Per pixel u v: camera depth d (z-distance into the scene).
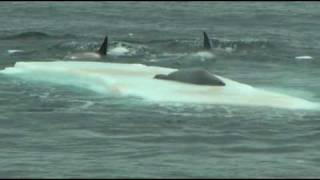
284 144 68.19
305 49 156.88
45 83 100.31
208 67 126.44
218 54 142.50
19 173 56.56
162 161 61.00
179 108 83.25
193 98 87.69
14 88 96.62
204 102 86.12
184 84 94.06
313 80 109.00
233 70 122.12
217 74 116.94
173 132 72.44
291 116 80.25
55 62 116.00
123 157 62.34
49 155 62.78
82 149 65.31
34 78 104.25
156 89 92.12
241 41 165.38
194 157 62.66
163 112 81.31
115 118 78.44
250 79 110.19
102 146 66.50
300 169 58.78
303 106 84.81
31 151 64.31
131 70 105.50
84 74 103.12
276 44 164.25
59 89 95.75
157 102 86.00
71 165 59.22
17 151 64.25
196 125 75.50
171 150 65.19
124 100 87.31
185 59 135.88
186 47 157.00
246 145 67.56
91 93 92.81
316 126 75.62
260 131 73.19
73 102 87.19
